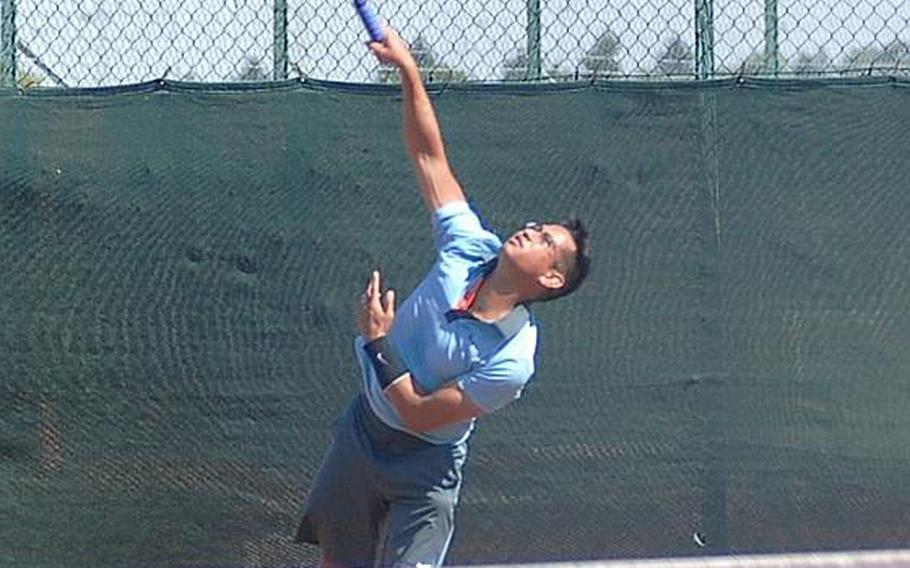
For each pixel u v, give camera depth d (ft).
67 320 58.90
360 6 48.75
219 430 59.06
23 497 59.11
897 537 58.70
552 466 58.95
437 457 46.70
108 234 58.95
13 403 58.95
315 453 59.06
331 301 58.95
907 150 58.75
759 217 58.90
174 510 59.21
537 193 58.95
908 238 58.65
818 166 58.70
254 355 58.95
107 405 59.06
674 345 58.90
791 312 58.80
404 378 45.42
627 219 58.90
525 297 45.85
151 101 58.80
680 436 58.95
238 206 58.90
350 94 58.90
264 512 59.11
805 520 58.75
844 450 58.75
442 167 48.91
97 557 59.31
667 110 58.95
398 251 58.85
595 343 58.90
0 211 58.75
